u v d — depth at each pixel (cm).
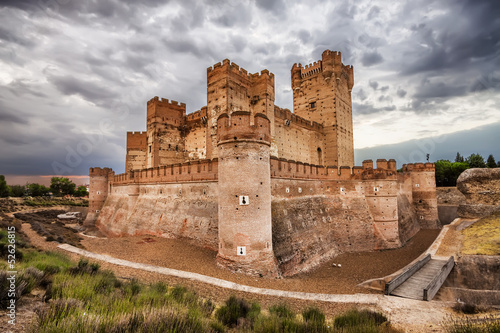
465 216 3841
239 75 3769
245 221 2069
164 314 786
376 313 1238
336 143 5400
